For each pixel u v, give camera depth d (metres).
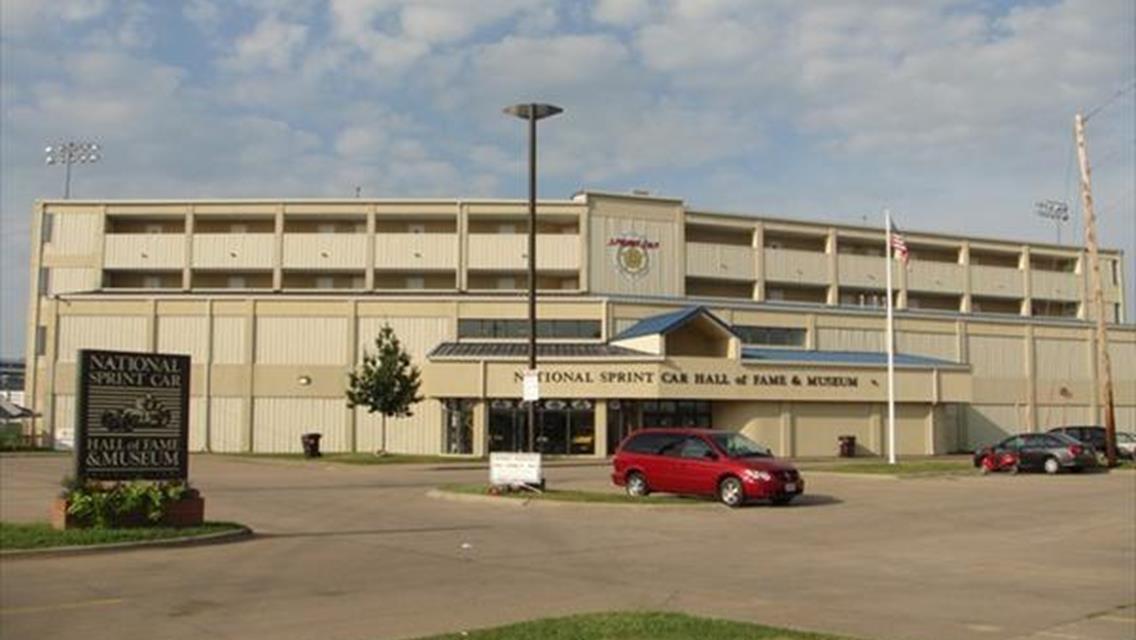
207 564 15.36
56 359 60.56
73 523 17.62
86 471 18.05
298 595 12.76
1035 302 83.31
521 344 58.81
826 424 58.75
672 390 53.78
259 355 60.62
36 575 14.18
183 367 19.19
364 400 51.03
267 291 65.12
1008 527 21.66
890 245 44.97
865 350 67.12
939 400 61.56
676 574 14.84
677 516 23.44
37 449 56.25
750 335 63.88
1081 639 10.43
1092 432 50.66
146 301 60.91
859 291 76.38
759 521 22.53
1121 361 76.94
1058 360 73.88
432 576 14.41
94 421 18.12
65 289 67.31
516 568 15.30
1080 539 19.66
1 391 96.19
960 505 26.28
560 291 66.75
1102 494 29.62
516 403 54.69
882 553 17.50
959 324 70.44
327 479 36.72
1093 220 45.50
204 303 60.94
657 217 69.25
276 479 36.66
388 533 19.77
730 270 71.38
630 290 67.75
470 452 54.81
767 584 14.00
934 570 15.52
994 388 71.06
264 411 60.34
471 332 60.59
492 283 67.88
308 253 66.88
